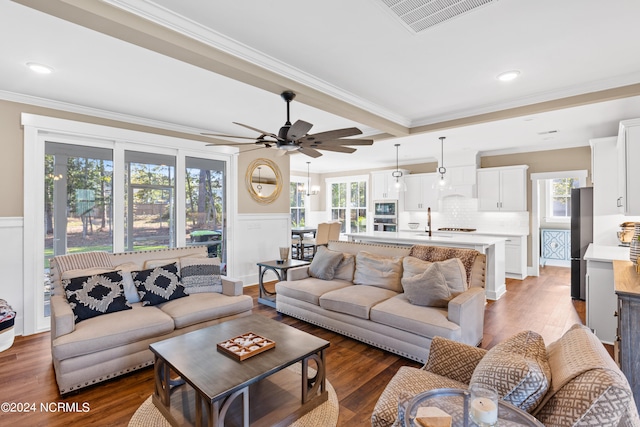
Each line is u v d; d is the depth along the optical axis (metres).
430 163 7.75
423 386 1.58
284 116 4.31
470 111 3.96
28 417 2.06
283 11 2.02
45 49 2.48
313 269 4.14
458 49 2.49
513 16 2.06
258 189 5.77
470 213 7.12
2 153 3.36
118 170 4.19
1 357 2.91
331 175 10.19
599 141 4.48
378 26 2.18
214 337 2.30
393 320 2.85
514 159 6.53
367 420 2.05
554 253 7.50
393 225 8.16
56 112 3.71
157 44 2.11
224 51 2.35
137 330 2.58
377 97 3.54
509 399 1.19
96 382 2.40
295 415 1.98
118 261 3.32
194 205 4.97
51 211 3.70
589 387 1.00
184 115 4.27
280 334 2.35
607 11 2.01
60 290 2.87
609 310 3.18
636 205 3.28
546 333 3.43
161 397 2.06
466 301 2.70
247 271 5.61
